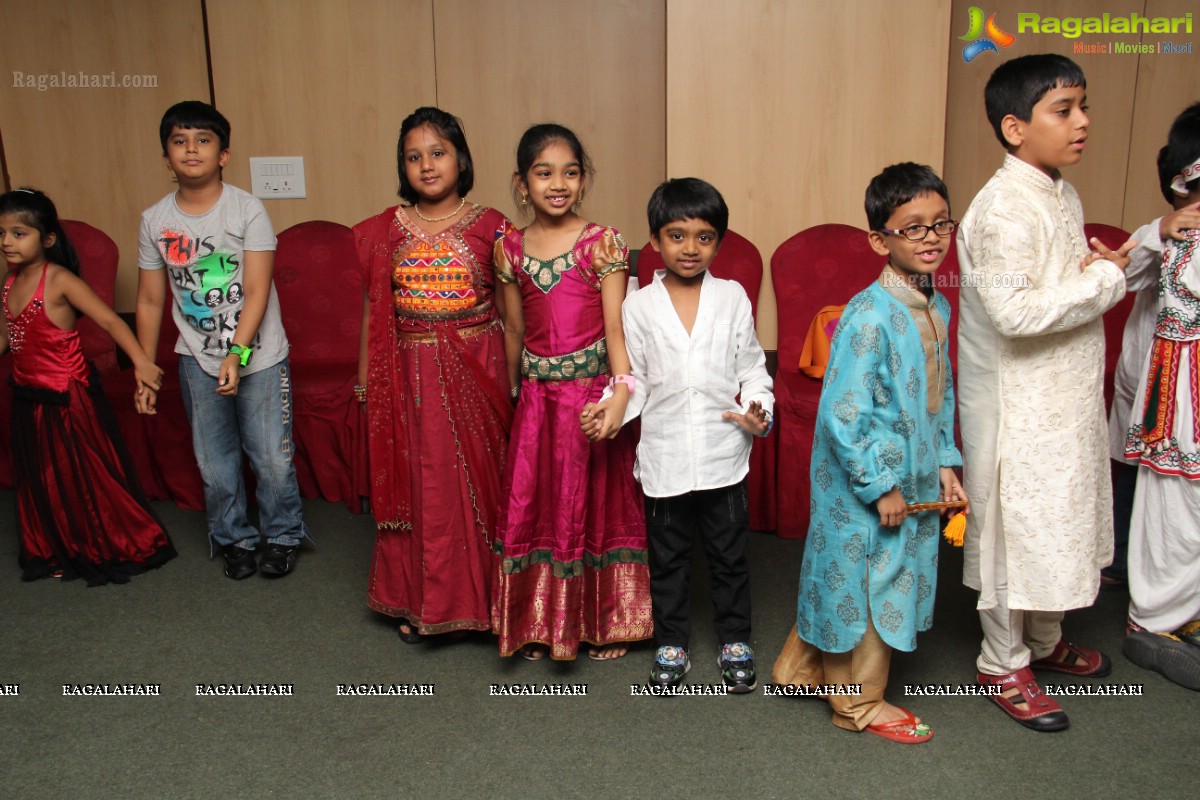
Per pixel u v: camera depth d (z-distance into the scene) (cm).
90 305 251
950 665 209
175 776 174
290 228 344
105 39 366
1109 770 170
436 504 212
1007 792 164
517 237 204
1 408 326
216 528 266
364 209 382
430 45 372
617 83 378
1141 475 208
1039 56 171
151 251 254
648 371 197
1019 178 173
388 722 191
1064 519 174
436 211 212
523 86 378
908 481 170
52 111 370
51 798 168
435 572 213
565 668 212
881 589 172
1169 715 187
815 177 326
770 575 260
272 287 261
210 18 364
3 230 246
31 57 366
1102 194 382
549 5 372
